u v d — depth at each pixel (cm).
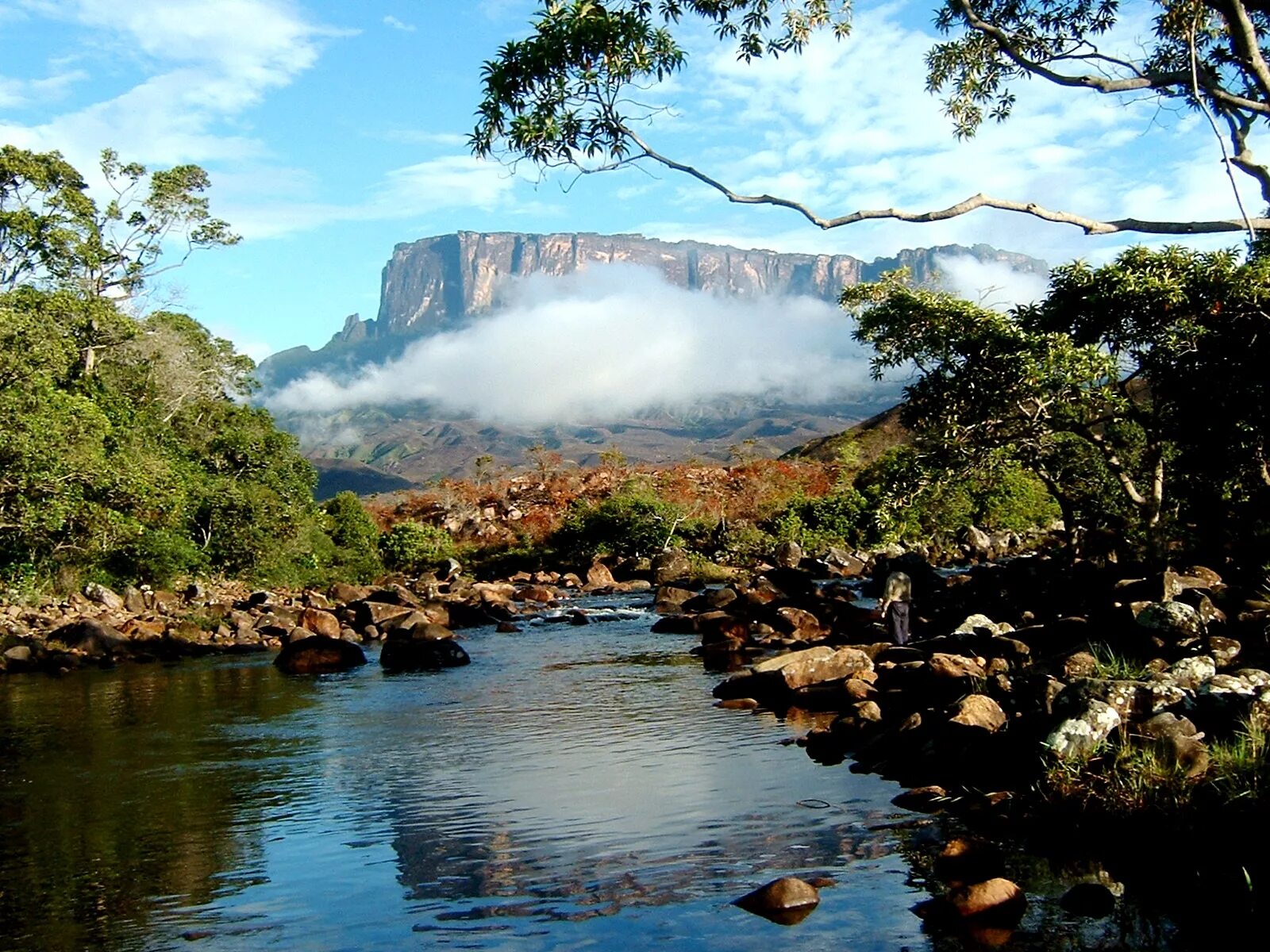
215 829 889
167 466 3256
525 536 4553
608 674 1709
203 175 4409
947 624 1791
